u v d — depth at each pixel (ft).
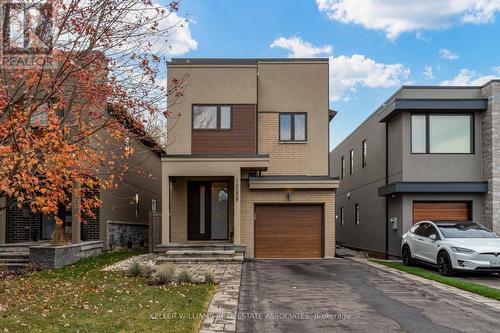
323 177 59.82
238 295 31.17
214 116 60.18
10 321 23.29
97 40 28.55
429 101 58.85
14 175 26.81
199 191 61.82
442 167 59.93
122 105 31.35
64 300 29.04
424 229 50.34
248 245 60.13
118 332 21.33
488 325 24.20
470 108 58.90
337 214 105.81
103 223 61.98
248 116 60.18
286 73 63.26
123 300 28.66
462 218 59.93
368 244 77.51
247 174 60.64
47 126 29.17
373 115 74.43
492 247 42.65
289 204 60.95
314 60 63.36
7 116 28.71
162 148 60.75
